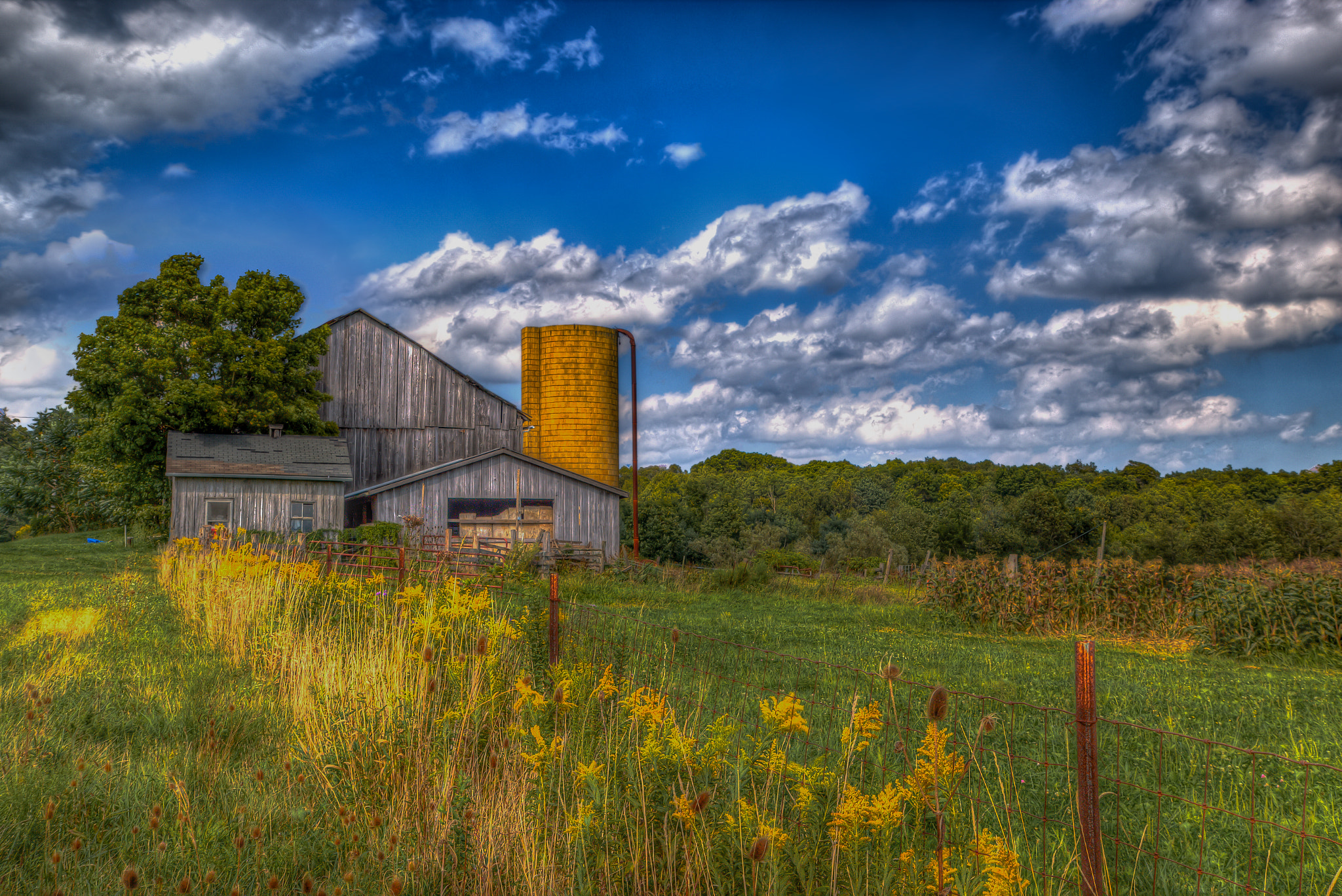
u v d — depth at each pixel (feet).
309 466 95.04
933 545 262.88
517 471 101.65
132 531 103.60
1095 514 275.80
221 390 101.91
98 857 13.16
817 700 26.63
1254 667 42.98
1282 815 17.65
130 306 107.04
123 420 93.97
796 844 12.06
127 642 31.50
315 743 18.85
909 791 12.09
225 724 20.27
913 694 28.43
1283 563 52.70
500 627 24.21
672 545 224.53
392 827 14.06
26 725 19.26
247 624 32.81
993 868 11.07
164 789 15.99
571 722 17.61
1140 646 52.03
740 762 13.73
